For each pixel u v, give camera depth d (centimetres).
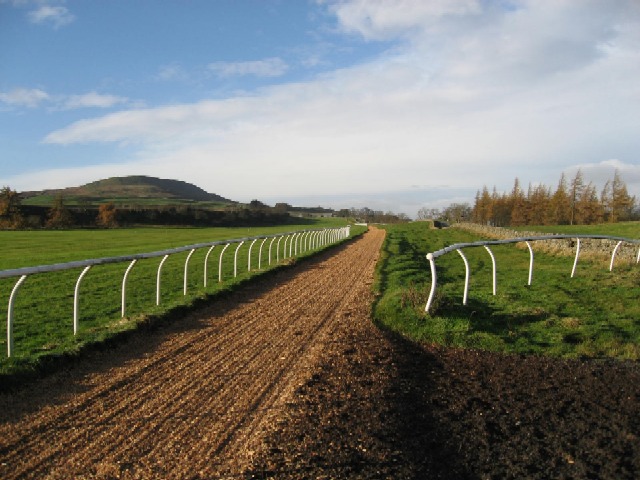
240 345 784
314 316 985
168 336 838
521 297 1112
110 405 546
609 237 1518
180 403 554
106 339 762
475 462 448
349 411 535
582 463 449
